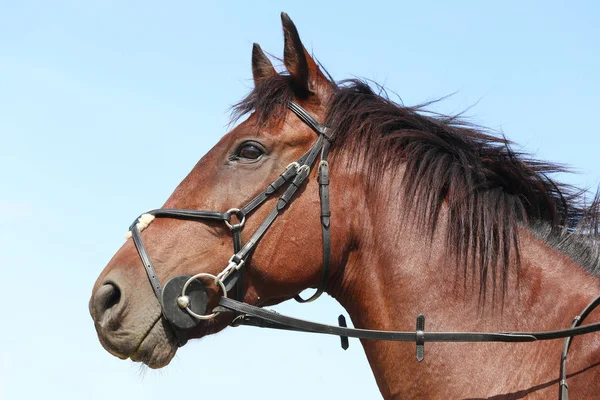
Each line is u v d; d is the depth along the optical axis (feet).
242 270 17.16
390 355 16.81
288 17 18.22
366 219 17.61
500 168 17.75
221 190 17.43
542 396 15.29
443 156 17.72
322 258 17.37
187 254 16.99
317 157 17.74
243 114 18.88
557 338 15.44
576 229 17.46
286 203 17.34
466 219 16.99
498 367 15.74
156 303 16.63
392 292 17.02
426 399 16.08
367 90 19.07
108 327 16.48
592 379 14.99
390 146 17.95
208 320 17.22
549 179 17.93
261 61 20.06
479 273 16.60
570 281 16.34
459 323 16.34
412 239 17.12
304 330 16.90
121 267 16.88
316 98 18.39
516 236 16.81
